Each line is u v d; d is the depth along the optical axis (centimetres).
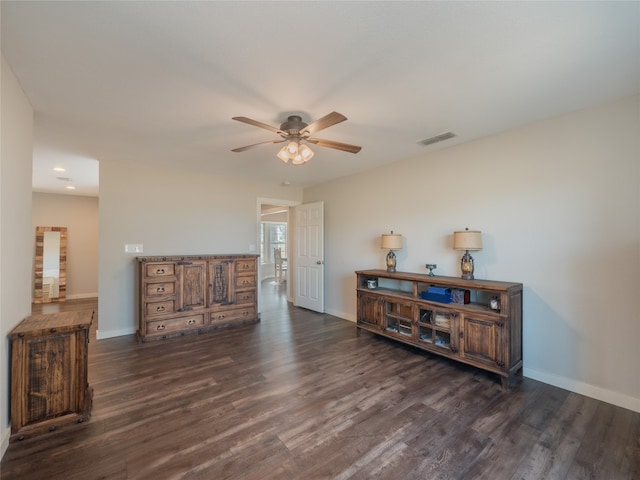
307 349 355
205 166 434
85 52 173
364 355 336
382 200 432
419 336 332
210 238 484
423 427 206
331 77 201
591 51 175
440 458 177
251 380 275
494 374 288
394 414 222
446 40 165
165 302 394
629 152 230
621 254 234
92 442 189
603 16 147
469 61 184
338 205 511
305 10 142
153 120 266
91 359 324
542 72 196
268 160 401
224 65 187
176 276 402
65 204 670
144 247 427
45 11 141
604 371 241
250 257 466
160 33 158
